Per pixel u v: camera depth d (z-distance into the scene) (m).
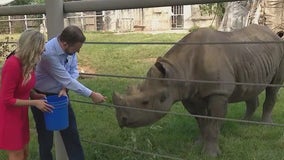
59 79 4.59
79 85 4.59
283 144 6.81
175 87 5.89
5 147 4.48
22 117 4.54
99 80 12.60
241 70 6.55
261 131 7.46
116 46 19.92
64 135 5.04
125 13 32.84
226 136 7.28
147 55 17.14
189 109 6.63
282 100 9.67
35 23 18.59
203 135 6.65
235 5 17.20
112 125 8.02
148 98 5.59
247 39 6.92
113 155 6.07
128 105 5.47
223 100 6.24
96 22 33.03
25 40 4.27
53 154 6.04
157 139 7.10
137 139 6.96
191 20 32.16
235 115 8.55
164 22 32.47
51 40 4.61
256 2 16.22
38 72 4.69
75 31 4.45
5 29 18.77
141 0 4.19
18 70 4.32
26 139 4.64
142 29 32.38
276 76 7.77
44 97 4.66
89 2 4.69
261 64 6.98
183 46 6.22
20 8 5.26
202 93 6.24
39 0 31.66
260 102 9.68
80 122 8.30
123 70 14.54
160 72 5.72
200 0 3.79
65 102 4.62
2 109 4.44
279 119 8.36
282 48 7.69
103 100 4.70
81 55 17.62
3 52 9.48
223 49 6.36
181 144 6.89
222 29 17.64
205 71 6.11
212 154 6.37
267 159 6.22
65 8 4.93
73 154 5.07
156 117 5.70
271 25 15.56
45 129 4.96
